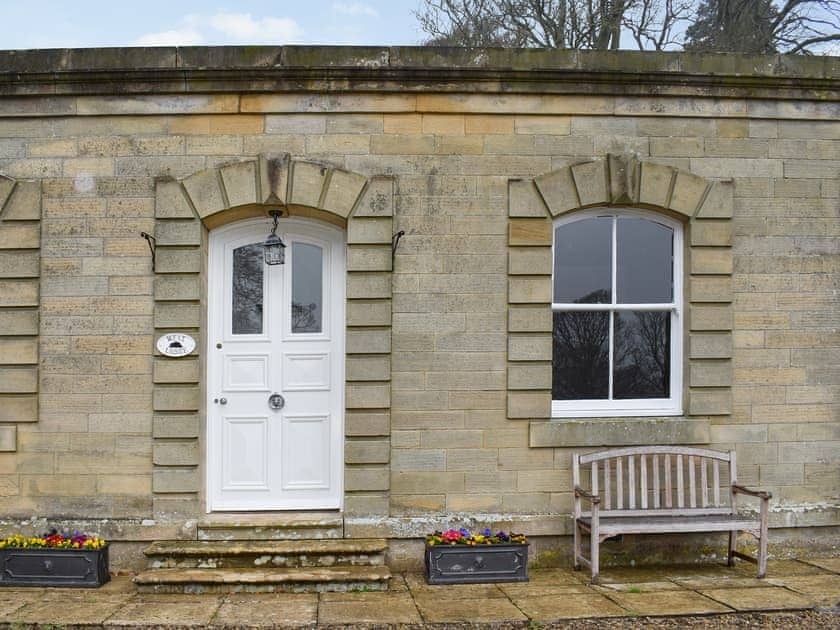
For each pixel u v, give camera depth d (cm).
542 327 543
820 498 562
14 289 531
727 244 555
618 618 429
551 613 436
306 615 435
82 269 534
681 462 527
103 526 523
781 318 562
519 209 543
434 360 539
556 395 566
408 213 542
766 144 564
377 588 483
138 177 536
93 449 529
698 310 554
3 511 527
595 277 573
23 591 481
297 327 564
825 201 570
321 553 506
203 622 422
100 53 530
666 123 557
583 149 551
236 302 564
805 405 562
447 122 546
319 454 559
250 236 566
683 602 454
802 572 521
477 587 491
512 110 546
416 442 537
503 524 535
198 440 530
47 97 535
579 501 513
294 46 532
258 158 536
